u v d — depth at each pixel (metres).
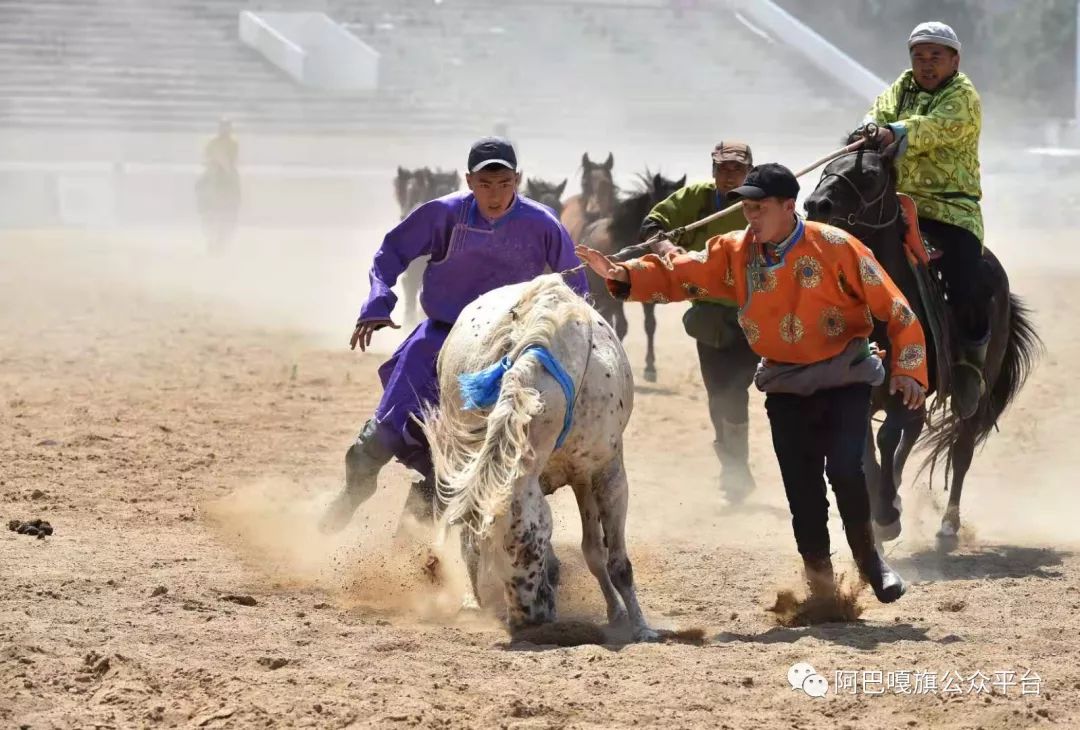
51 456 15.45
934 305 11.90
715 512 13.95
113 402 19.41
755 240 9.32
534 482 8.66
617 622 9.31
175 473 14.88
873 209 11.50
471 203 10.44
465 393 8.67
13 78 61.25
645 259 9.71
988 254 13.07
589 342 8.92
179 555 11.34
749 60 72.31
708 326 14.30
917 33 12.35
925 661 8.41
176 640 8.71
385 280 10.48
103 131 58.06
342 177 55.00
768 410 9.75
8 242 46.12
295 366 21.91
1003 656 8.50
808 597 9.93
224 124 43.75
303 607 9.80
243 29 67.25
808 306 9.24
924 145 12.05
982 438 13.27
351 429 17.89
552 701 7.59
